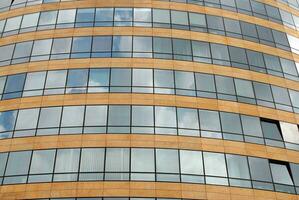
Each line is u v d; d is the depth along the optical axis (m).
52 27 36.97
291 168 32.50
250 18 40.31
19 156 30.17
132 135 30.72
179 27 37.34
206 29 37.94
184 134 31.41
